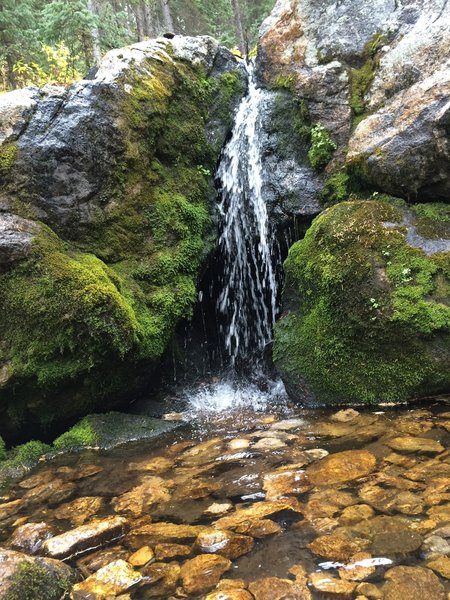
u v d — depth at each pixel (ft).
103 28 41.06
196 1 70.03
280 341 13.71
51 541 7.48
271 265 17.07
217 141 17.25
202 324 17.39
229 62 19.04
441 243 12.19
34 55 40.75
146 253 13.98
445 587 5.67
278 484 8.58
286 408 12.96
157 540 7.29
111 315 11.59
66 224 12.64
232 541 7.04
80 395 12.28
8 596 5.52
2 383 11.27
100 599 6.05
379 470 8.56
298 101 17.08
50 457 11.28
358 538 6.75
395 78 15.26
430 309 11.18
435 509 7.19
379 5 16.93
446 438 9.49
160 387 14.82
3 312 11.40
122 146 13.73
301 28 18.06
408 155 13.29
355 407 11.98
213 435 11.69
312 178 16.19
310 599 5.74
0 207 11.83
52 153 12.53
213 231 16.15
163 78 15.88
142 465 10.31
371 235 12.53
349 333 12.14
